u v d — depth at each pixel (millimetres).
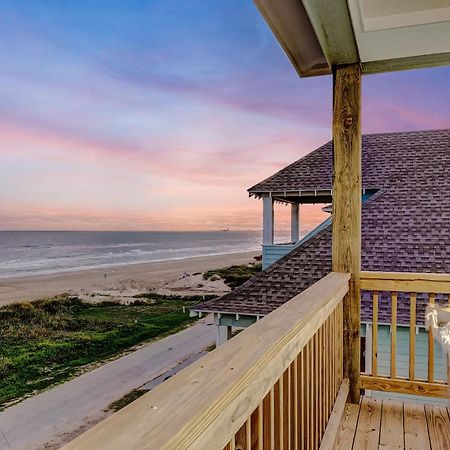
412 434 2443
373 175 7395
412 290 2766
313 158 8453
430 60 2727
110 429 596
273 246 7734
